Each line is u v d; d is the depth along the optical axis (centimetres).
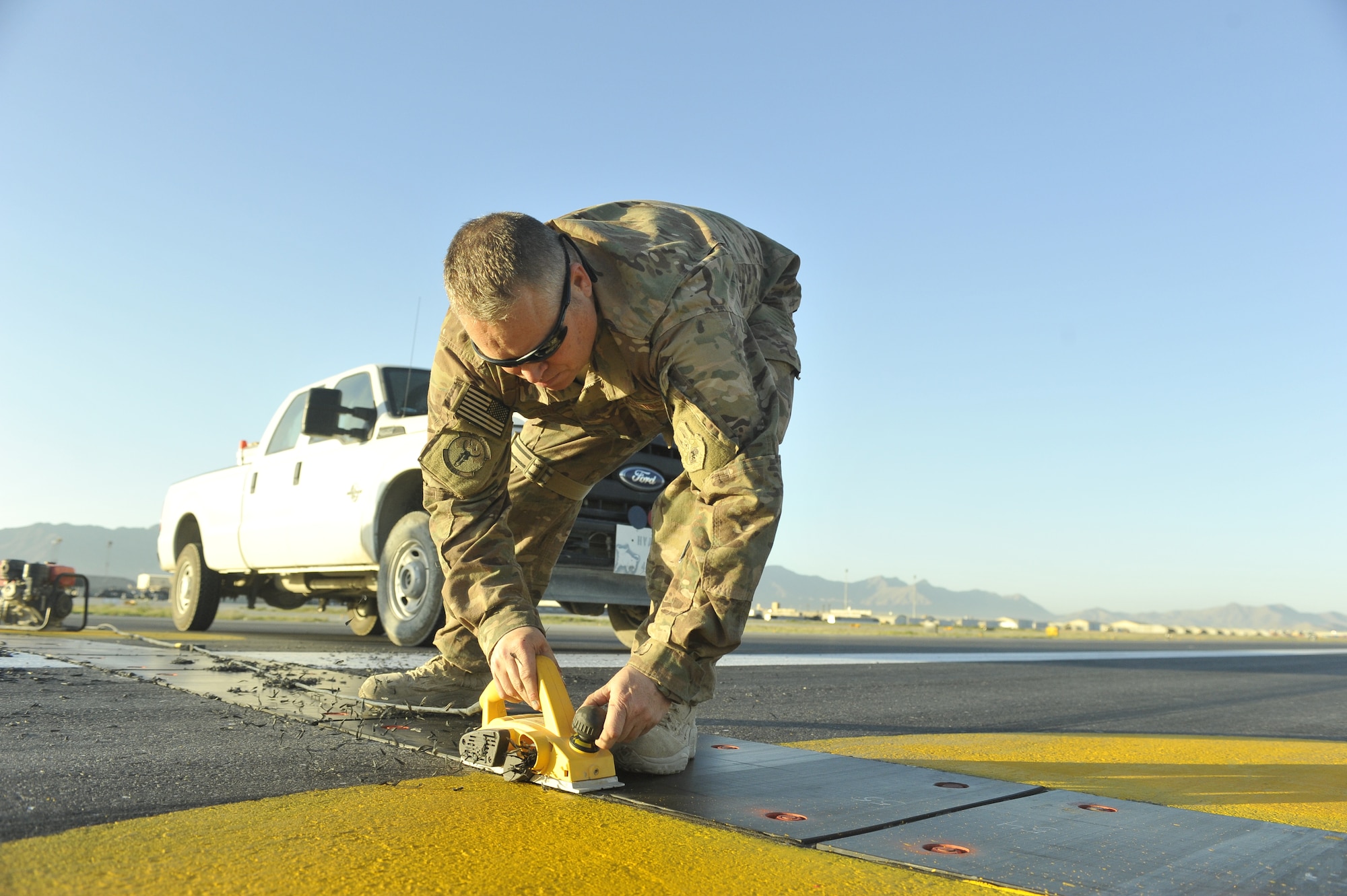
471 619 176
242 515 628
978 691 442
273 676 290
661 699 154
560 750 146
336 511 531
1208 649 1430
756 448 154
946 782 166
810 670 503
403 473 492
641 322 157
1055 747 262
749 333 170
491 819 128
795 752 196
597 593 495
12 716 204
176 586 708
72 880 97
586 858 111
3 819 119
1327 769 243
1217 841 127
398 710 217
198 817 125
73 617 1016
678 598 155
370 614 664
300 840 115
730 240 181
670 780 160
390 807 133
